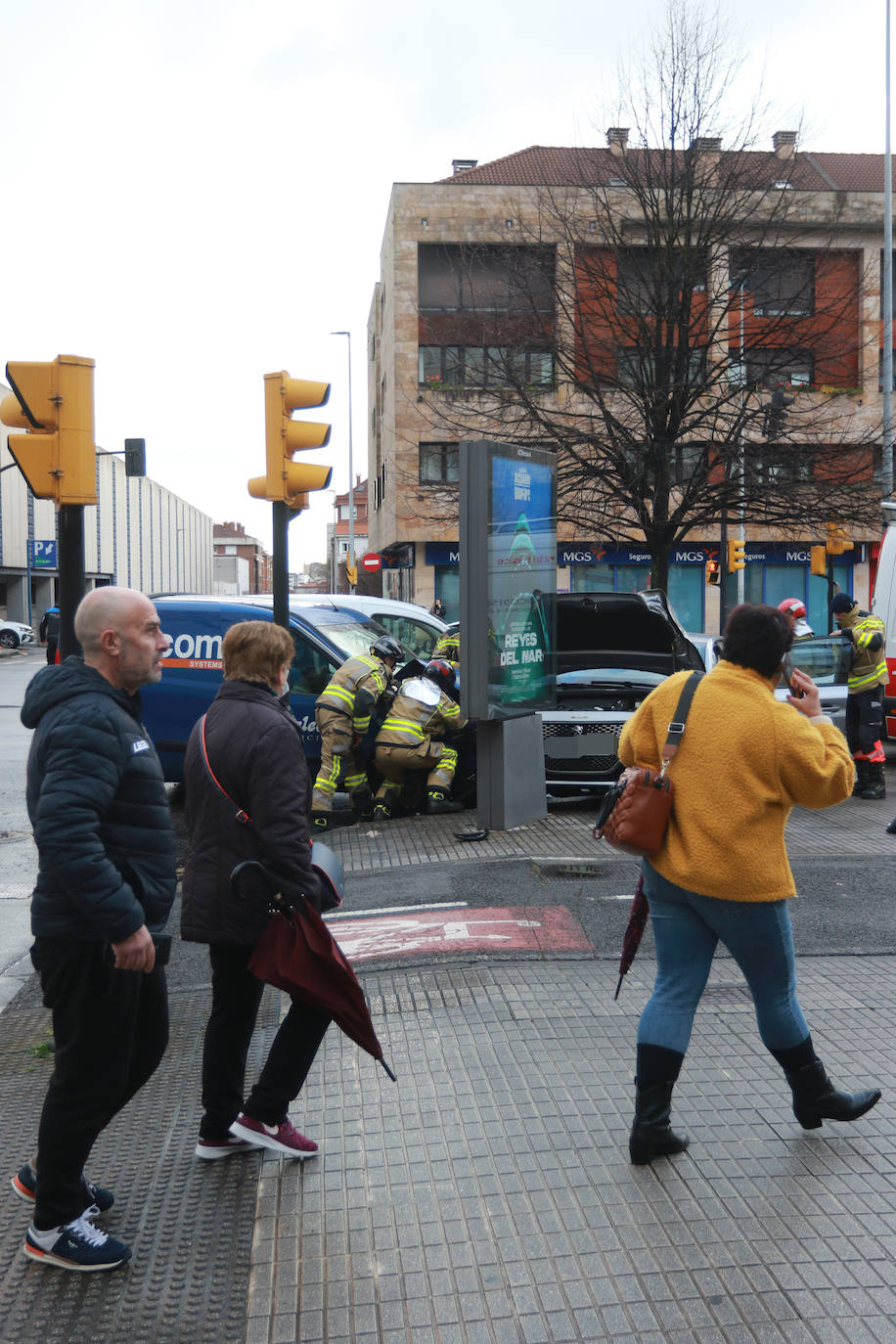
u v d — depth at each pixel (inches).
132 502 3572.8
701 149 650.8
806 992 189.3
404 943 220.8
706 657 412.8
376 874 280.2
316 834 334.6
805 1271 108.9
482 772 326.0
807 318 731.4
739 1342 98.9
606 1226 117.7
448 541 1346.0
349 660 350.6
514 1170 130.0
